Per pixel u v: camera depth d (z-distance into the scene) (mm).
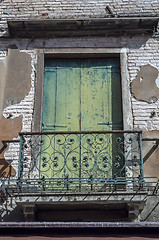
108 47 9555
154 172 8430
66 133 8242
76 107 9227
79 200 7773
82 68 9562
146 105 9008
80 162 8664
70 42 9609
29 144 8664
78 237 6777
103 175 8555
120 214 8078
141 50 9523
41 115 9008
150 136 8711
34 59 9484
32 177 8445
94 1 9945
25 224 6859
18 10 9938
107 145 8547
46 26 9523
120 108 9203
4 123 8922
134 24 9477
